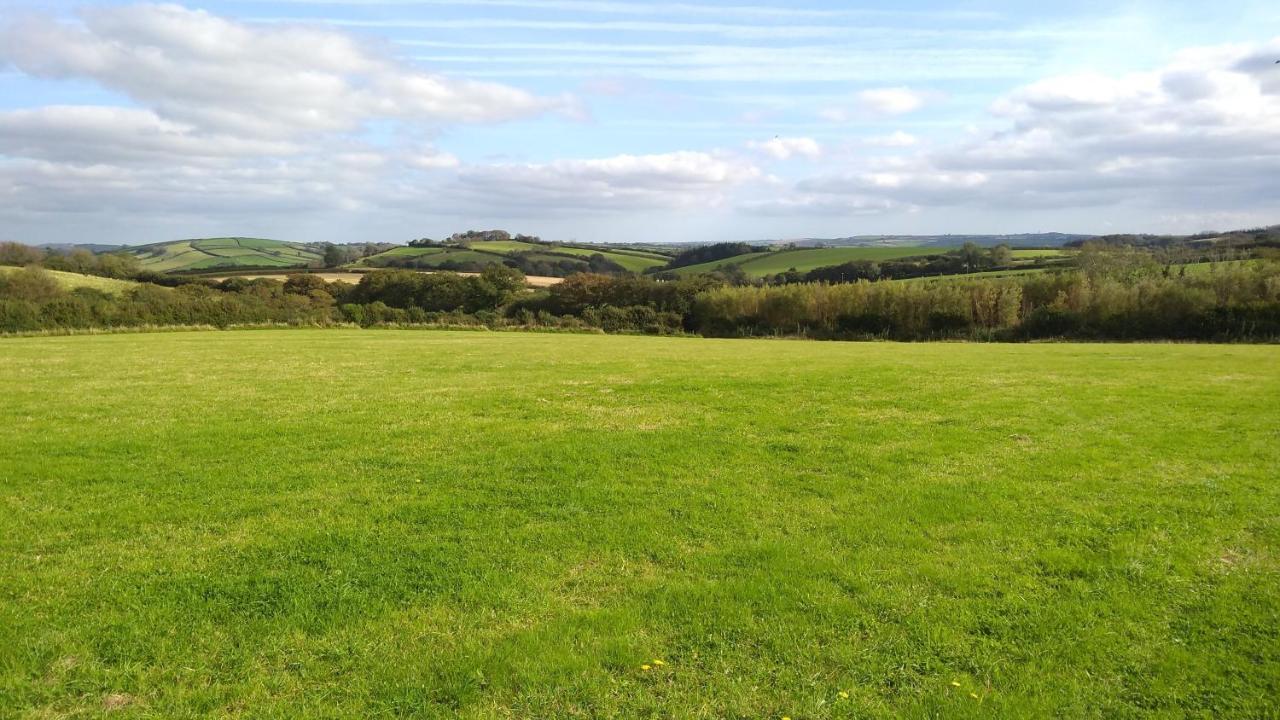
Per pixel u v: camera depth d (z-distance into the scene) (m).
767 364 27.73
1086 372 24.05
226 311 60.41
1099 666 5.69
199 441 13.03
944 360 29.53
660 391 19.64
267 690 5.35
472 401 17.88
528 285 99.69
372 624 6.30
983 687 5.44
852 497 9.81
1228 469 11.19
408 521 8.88
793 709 5.17
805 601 6.74
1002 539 8.26
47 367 25.95
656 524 8.78
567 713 5.11
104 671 5.54
